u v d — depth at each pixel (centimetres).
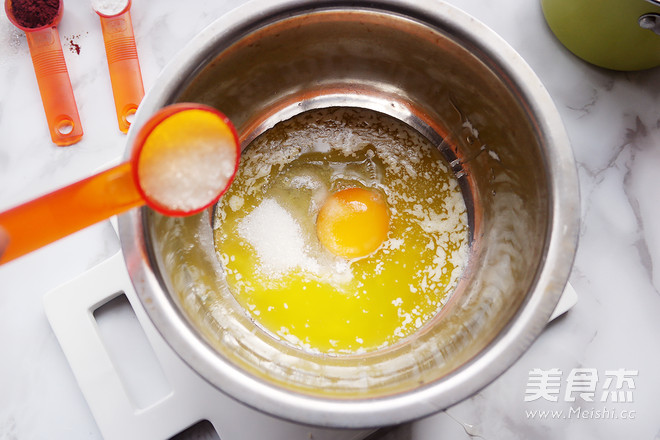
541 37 48
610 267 47
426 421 45
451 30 39
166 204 32
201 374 35
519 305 37
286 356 42
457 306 43
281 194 45
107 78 48
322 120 46
